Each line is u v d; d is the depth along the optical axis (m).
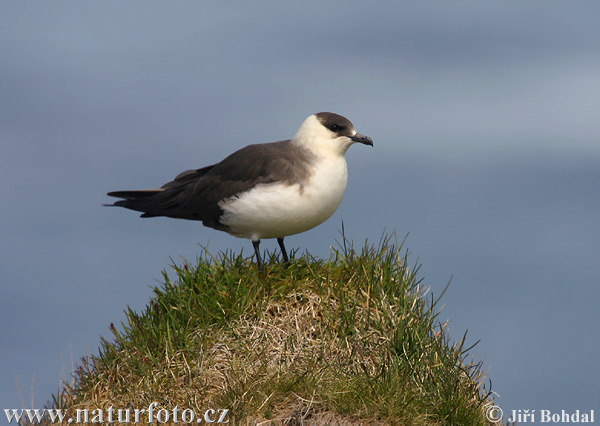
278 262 12.98
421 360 11.30
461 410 10.71
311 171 12.16
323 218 12.60
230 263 12.71
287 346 11.39
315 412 10.34
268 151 12.49
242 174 12.48
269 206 12.09
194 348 11.46
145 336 11.91
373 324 11.70
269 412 10.27
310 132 12.40
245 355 11.33
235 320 11.76
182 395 10.93
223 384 10.88
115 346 12.09
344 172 12.48
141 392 11.10
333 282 12.20
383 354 11.23
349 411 10.30
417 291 12.19
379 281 12.19
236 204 12.34
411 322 11.66
